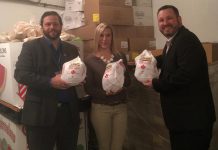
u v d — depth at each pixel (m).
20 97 2.42
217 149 2.46
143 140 2.89
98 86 2.31
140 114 2.88
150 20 3.46
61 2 3.58
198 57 1.80
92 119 2.34
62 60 2.00
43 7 3.53
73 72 1.82
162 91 1.91
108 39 2.35
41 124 1.86
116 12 3.08
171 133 1.99
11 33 2.69
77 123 2.06
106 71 2.20
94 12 2.98
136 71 2.04
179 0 3.16
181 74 1.79
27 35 2.56
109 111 2.28
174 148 1.98
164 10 1.97
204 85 1.87
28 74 1.84
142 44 3.36
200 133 1.84
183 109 1.85
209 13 2.84
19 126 2.42
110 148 2.36
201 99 1.84
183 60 1.80
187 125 1.83
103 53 2.38
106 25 2.36
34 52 1.92
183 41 1.82
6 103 2.58
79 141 2.72
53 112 1.89
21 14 3.40
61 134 2.00
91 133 2.92
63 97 1.96
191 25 3.06
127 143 3.06
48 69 1.92
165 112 1.96
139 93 2.87
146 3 3.44
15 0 3.36
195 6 2.98
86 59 2.37
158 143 2.73
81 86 2.54
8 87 2.51
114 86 2.17
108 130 2.32
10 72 2.42
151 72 2.00
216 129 2.44
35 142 1.91
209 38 2.87
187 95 1.84
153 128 2.77
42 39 1.98
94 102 2.33
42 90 1.89
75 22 3.26
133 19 3.29
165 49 2.07
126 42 3.20
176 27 1.96
